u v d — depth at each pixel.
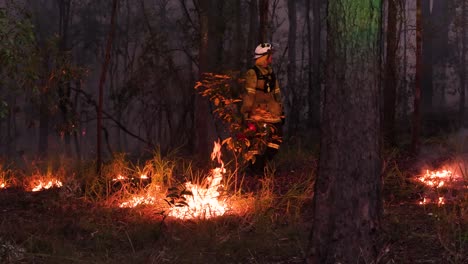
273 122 9.21
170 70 16.95
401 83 22.34
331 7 4.70
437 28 23.69
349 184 4.62
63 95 11.00
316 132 18.95
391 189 8.24
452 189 8.06
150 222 6.80
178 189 7.78
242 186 8.67
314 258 4.77
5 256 5.46
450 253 5.10
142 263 5.53
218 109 8.11
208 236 6.18
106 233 6.43
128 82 17.55
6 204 8.02
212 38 11.40
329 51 4.72
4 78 7.91
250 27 20.52
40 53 8.53
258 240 6.01
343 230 4.64
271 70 9.25
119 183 9.09
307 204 7.70
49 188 9.08
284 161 10.79
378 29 4.65
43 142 24.86
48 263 5.49
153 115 17.52
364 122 4.61
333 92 4.68
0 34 7.13
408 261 5.09
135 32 30.45
